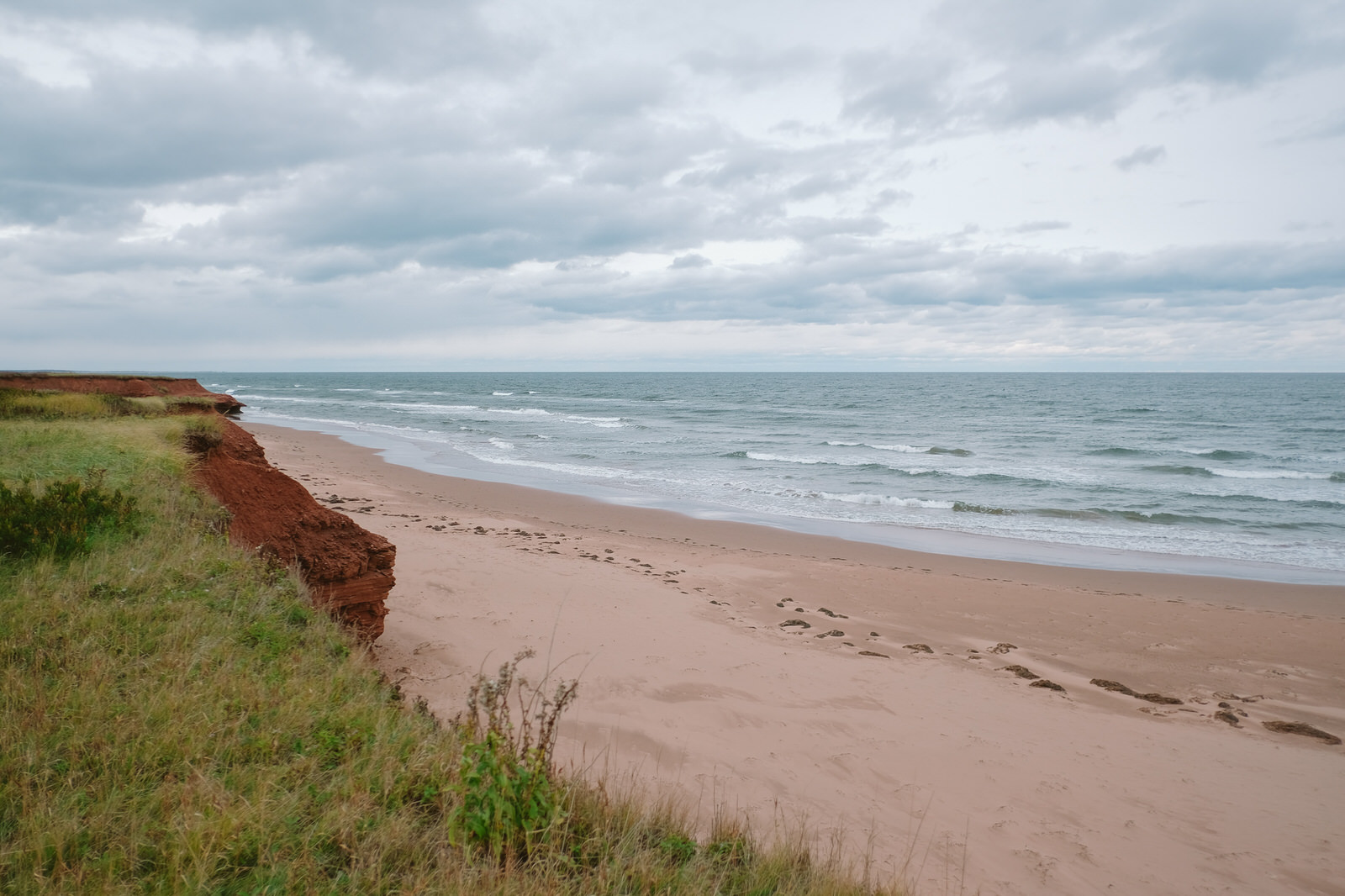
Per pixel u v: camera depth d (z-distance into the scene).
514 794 3.86
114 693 4.64
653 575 15.11
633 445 45.41
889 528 23.27
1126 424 64.25
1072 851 6.02
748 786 6.59
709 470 35.47
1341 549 21.12
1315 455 42.91
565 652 9.63
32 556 6.96
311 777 4.10
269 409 80.31
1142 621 13.74
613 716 7.83
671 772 6.70
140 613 5.98
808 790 6.64
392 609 10.62
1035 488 31.11
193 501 9.06
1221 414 74.31
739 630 11.59
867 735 7.94
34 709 4.30
